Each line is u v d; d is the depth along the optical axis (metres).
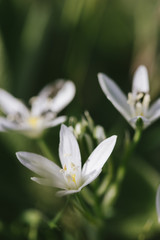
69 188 0.24
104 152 0.24
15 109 0.28
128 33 0.32
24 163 0.24
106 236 0.27
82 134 0.25
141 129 0.25
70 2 0.30
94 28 0.31
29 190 0.28
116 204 0.27
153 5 0.31
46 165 0.24
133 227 0.27
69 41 0.31
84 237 0.27
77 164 0.24
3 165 0.28
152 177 0.28
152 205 0.27
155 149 0.29
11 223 0.27
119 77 0.31
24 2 0.31
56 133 0.29
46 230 0.27
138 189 0.28
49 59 0.30
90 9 0.30
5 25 0.30
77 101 0.30
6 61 0.30
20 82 0.30
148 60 0.31
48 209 0.28
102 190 0.26
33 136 0.27
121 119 0.29
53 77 0.30
